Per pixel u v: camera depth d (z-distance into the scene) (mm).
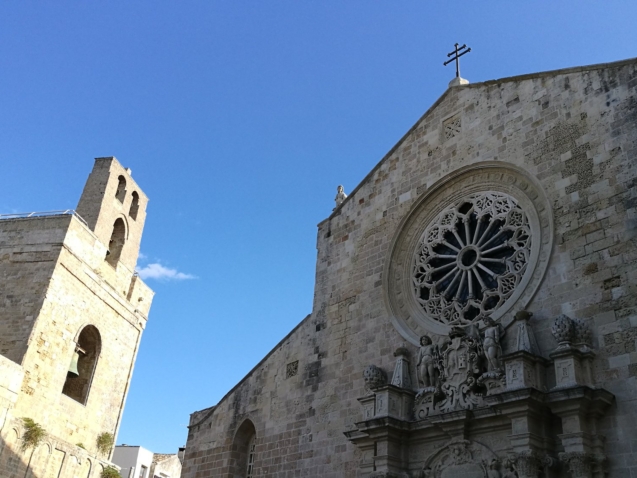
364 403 20703
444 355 19625
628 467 14797
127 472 62688
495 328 18703
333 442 22141
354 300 24719
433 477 18219
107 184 46438
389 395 19797
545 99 21875
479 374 18578
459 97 25312
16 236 39906
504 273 20453
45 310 36875
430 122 25984
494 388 17688
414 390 20250
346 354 23703
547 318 18203
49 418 36688
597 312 17172
